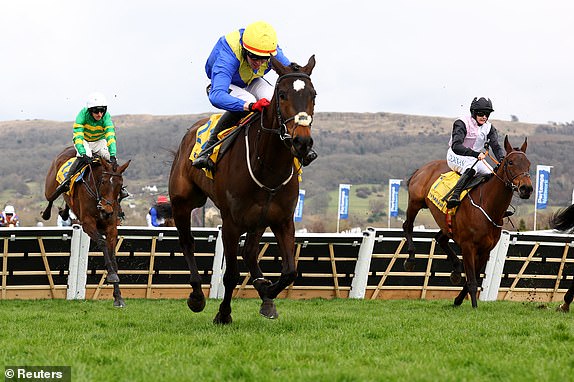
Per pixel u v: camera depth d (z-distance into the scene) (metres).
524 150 10.80
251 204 7.36
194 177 8.43
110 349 6.48
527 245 15.07
